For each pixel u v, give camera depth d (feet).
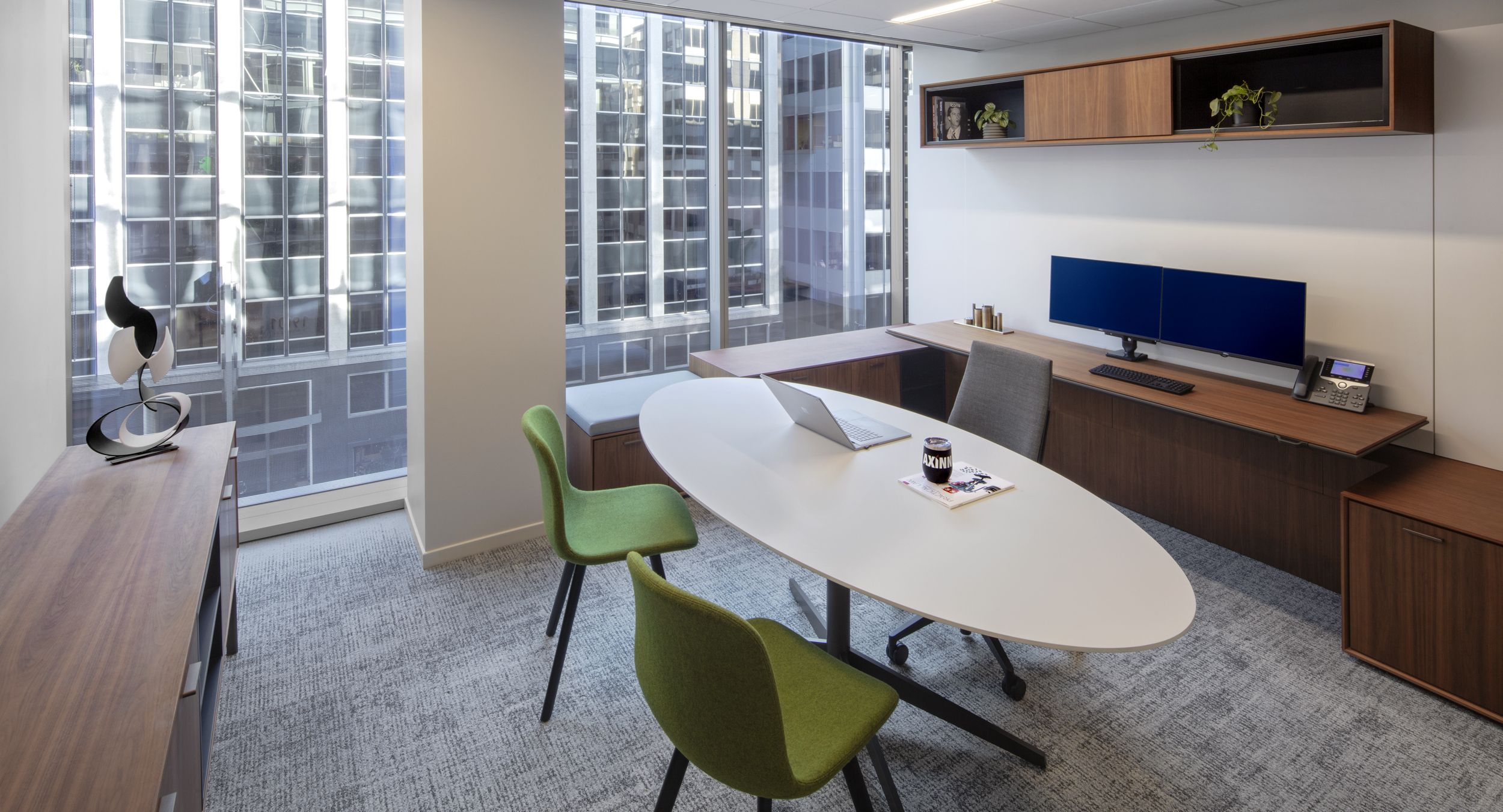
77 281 10.75
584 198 14.58
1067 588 5.71
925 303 17.99
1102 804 7.07
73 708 4.35
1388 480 9.46
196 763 5.14
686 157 15.47
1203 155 12.34
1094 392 13.67
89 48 10.43
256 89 11.52
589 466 12.57
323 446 12.90
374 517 13.08
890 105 17.90
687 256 15.85
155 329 8.53
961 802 7.09
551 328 11.87
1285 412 10.61
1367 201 10.64
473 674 8.96
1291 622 10.06
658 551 8.11
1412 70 9.45
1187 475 12.50
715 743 5.00
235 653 9.26
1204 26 12.38
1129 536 6.56
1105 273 13.52
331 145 12.17
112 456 8.23
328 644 9.52
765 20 14.43
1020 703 8.49
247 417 12.25
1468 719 8.15
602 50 14.24
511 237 11.26
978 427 10.25
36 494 7.34
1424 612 8.52
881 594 5.60
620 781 7.36
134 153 10.88
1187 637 9.75
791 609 10.39
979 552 6.27
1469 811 6.95
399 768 7.50
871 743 6.69
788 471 8.07
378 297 12.91
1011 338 15.12
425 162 10.35
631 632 9.81
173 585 5.74
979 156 16.10
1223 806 7.04
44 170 10.02
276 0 11.46
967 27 13.57
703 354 15.35
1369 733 7.97
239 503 12.28
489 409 11.55
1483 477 9.50
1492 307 9.68
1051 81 13.10
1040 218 15.02
